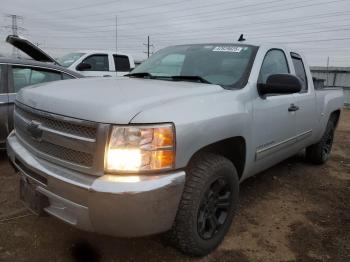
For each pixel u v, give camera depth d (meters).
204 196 2.65
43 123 2.51
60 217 2.37
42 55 5.53
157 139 2.21
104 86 2.84
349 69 18.89
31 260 2.64
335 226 3.50
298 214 3.73
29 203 2.63
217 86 3.02
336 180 4.95
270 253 2.95
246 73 3.29
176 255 2.81
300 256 2.93
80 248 2.83
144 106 2.29
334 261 2.89
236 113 2.85
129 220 2.16
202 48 3.84
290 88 3.05
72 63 10.03
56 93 2.60
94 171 2.18
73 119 2.26
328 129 5.46
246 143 3.06
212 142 2.59
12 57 4.88
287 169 5.33
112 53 11.01
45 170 2.37
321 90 5.27
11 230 3.03
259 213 3.69
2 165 4.60
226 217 2.98
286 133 3.85
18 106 3.00
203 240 2.74
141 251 2.83
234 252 2.91
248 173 3.35
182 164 2.33
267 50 3.71
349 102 19.05
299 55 4.54
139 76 3.74
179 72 3.58
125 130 2.15
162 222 2.29
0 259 2.63
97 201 2.12
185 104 2.47
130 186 2.11
